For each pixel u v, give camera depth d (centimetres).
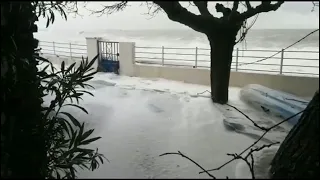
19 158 218
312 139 179
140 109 468
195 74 685
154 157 279
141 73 764
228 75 484
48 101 426
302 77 559
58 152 268
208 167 247
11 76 210
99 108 464
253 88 523
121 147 311
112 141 331
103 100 519
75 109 451
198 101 515
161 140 331
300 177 179
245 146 308
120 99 530
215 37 455
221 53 466
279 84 586
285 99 460
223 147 307
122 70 787
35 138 243
